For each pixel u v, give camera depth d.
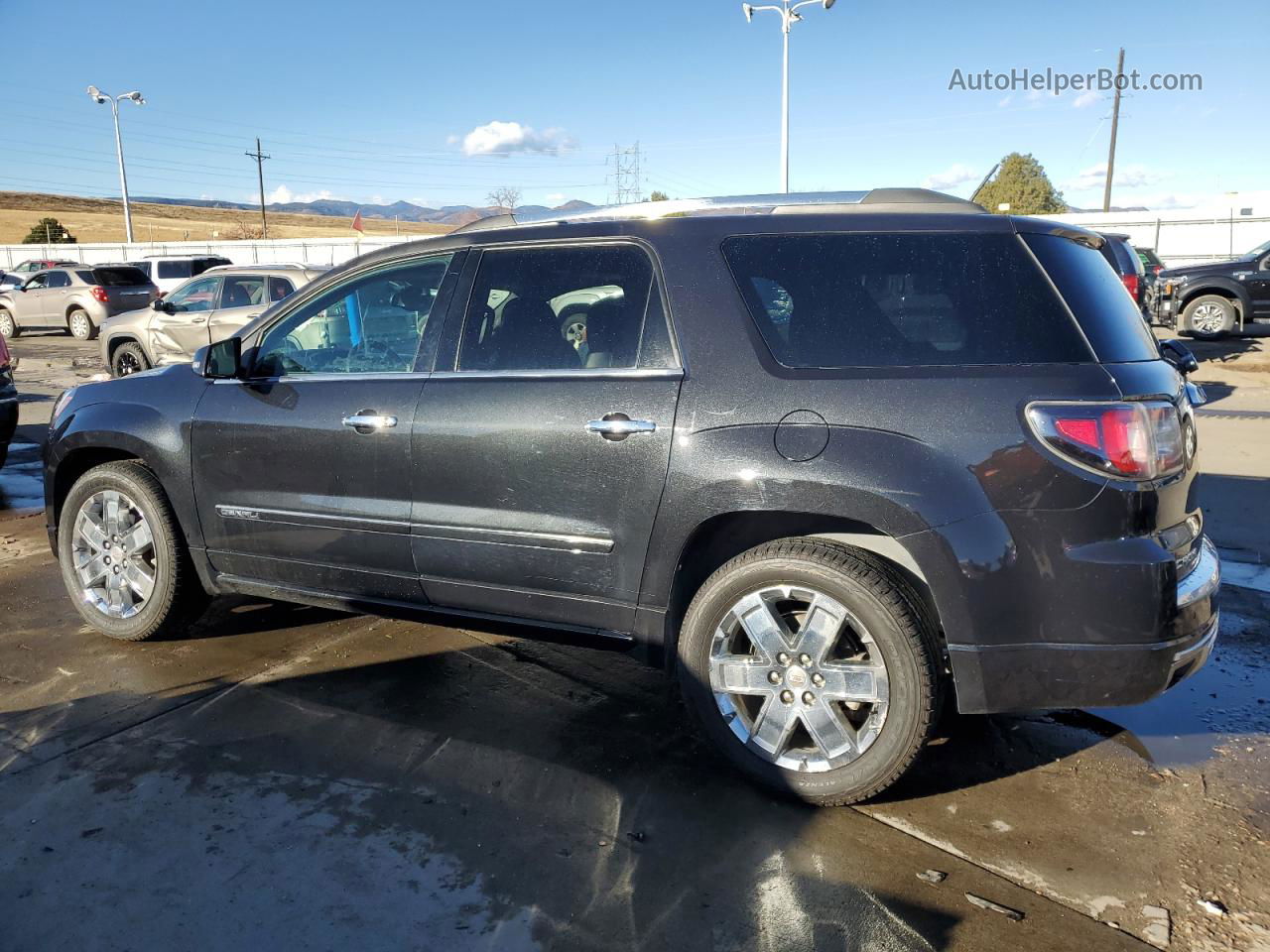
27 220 97.69
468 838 2.83
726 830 2.89
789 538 3.04
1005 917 2.49
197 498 4.03
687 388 3.07
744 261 3.15
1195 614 2.80
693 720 3.18
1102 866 2.71
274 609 4.80
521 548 3.36
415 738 3.45
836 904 2.54
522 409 3.30
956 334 2.89
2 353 7.75
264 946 2.37
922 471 2.78
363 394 3.63
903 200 3.27
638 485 3.12
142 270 24.22
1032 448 2.72
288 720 3.58
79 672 4.00
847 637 3.13
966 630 2.79
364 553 3.68
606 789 3.11
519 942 2.39
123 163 44.97
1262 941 2.40
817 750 3.04
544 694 3.83
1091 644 2.73
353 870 2.67
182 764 3.24
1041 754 3.38
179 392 4.12
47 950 2.35
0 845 2.77
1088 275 2.98
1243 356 15.46
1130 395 2.73
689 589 3.28
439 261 3.67
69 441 4.31
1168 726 3.59
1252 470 7.79
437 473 3.46
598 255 3.36
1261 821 2.93
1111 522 2.70
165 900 2.53
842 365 2.95
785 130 26.36
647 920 2.47
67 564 4.42
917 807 3.03
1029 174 54.47
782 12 25.62
